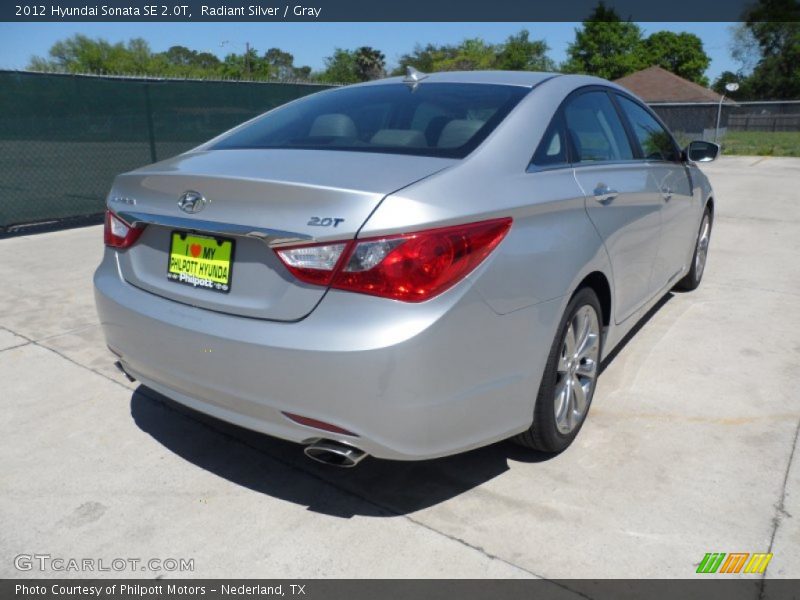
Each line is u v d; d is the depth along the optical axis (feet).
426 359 6.88
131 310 8.36
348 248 6.79
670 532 7.81
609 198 9.78
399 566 7.29
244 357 7.27
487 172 7.86
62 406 10.82
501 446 9.66
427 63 201.77
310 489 8.68
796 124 145.07
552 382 8.65
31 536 7.77
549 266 8.16
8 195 24.80
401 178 7.31
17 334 13.88
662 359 12.84
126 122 28.27
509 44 195.11
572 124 9.93
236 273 7.55
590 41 189.98
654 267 12.57
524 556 7.43
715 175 48.60
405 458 7.29
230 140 10.05
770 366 12.54
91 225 26.50
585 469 9.07
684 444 9.71
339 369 6.81
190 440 9.85
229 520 8.06
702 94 147.54
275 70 199.82
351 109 9.96
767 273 19.42
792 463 9.23
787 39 214.28
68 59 180.45
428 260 6.82
